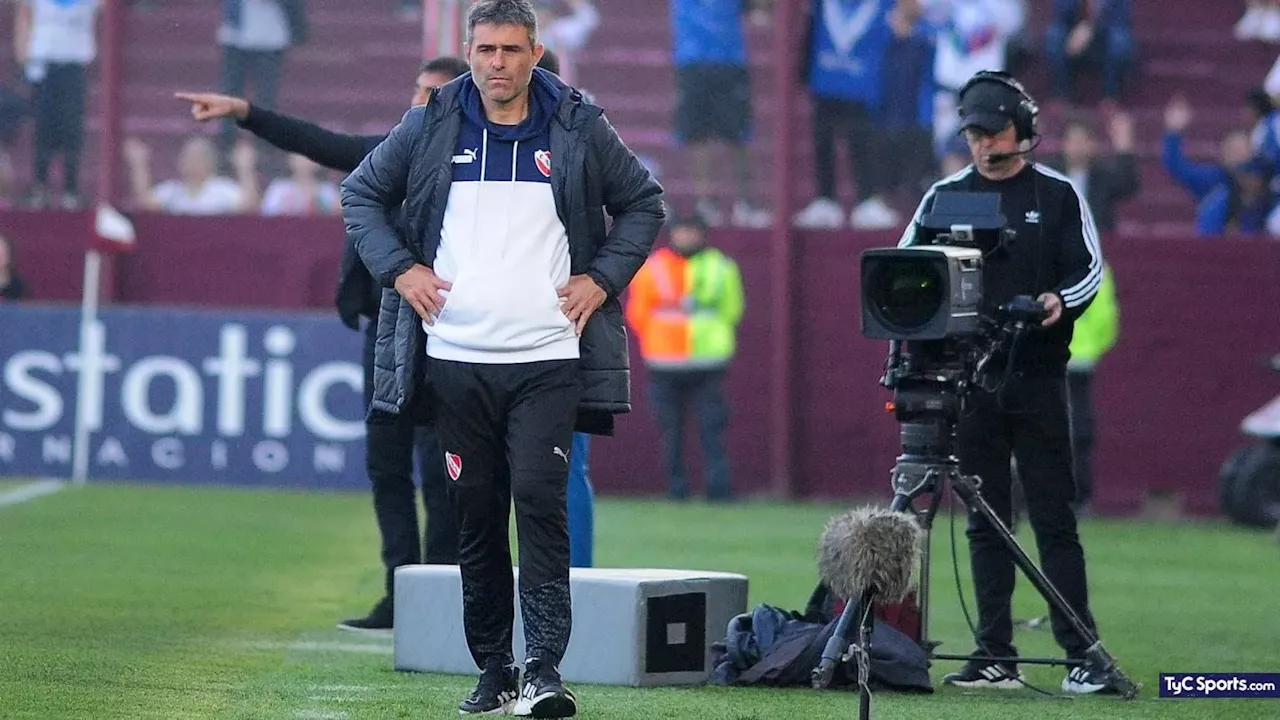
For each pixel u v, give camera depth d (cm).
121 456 5412
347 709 2084
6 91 5831
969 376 2203
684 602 2311
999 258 2384
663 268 5425
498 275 1912
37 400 5441
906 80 5606
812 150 5678
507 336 1908
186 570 3534
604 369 1959
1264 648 2945
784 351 5616
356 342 5334
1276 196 5750
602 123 1950
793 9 5591
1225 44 6012
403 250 1938
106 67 5741
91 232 5403
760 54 5716
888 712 2133
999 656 2414
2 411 5444
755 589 3488
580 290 1923
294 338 5359
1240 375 5506
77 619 2856
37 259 5750
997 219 2311
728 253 5644
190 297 5747
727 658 2320
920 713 2136
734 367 5659
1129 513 5531
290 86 5828
